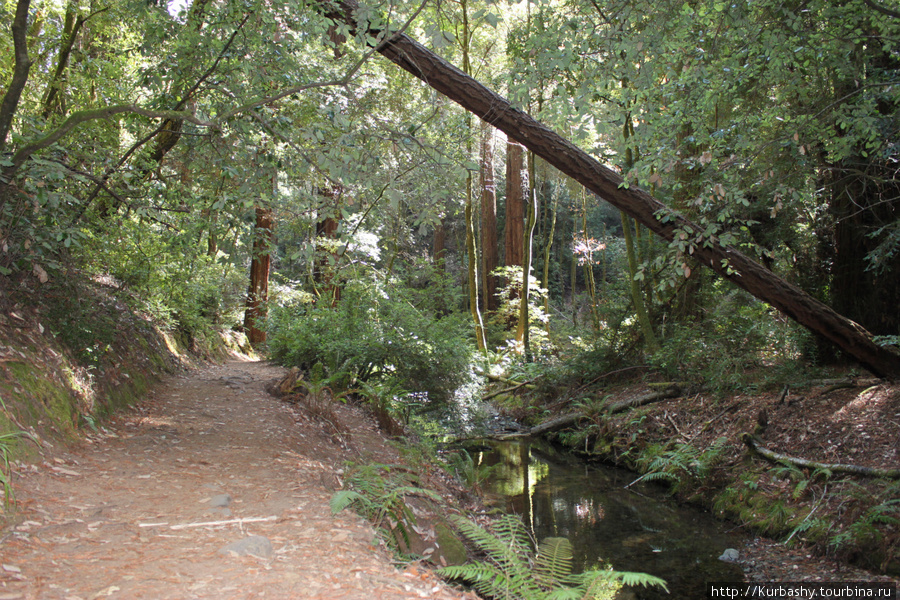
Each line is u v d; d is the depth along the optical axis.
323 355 10.88
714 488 8.39
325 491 4.84
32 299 6.20
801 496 7.15
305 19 5.67
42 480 4.18
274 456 5.77
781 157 7.72
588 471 10.41
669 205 11.16
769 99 8.48
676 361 12.24
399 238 15.30
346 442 7.79
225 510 4.03
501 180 28.61
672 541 6.91
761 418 8.83
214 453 5.66
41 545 3.21
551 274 35.66
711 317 12.92
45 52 8.53
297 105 8.70
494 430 13.71
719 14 6.06
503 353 18.58
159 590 2.78
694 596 5.44
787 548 6.51
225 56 6.12
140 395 7.62
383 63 12.88
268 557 3.27
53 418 5.07
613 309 14.97
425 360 10.86
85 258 7.53
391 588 3.01
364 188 6.95
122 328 8.62
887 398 8.19
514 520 4.28
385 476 6.32
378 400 9.78
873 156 7.57
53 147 5.84
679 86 6.25
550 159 8.08
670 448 9.91
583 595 3.19
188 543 3.40
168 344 11.56
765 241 11.50
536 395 15.75
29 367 5.23
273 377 11.12
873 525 6.02
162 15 5.98
